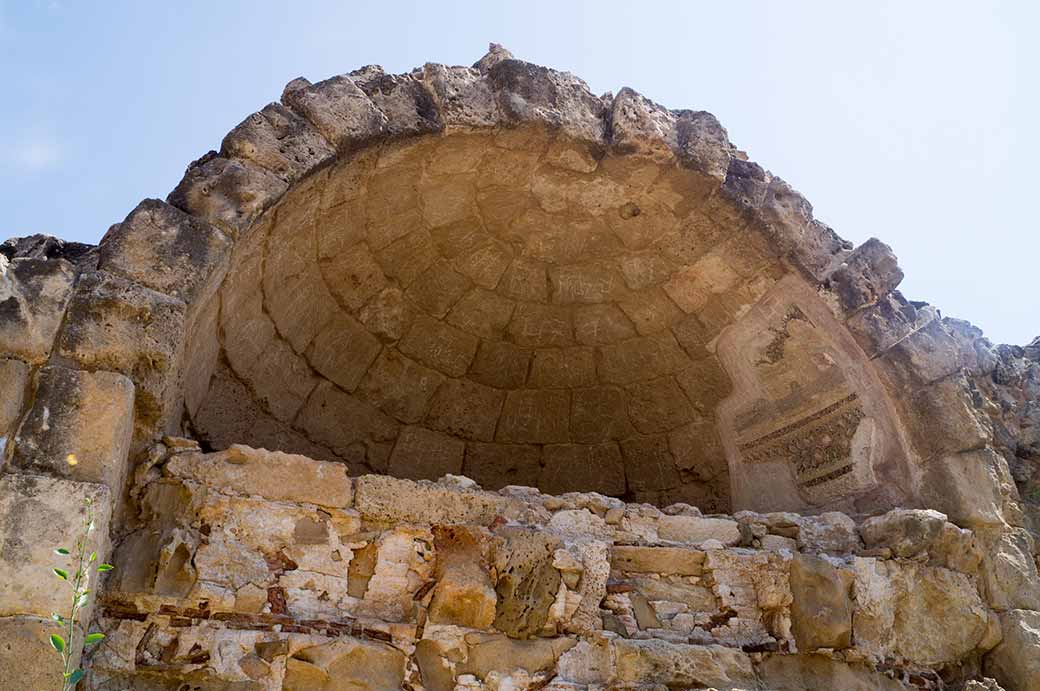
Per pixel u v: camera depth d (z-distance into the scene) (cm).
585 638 633
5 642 489
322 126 690
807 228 802
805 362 812
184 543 570
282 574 598
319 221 738
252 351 750
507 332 865
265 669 564
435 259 823
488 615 618
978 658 702
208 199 637
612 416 881
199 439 717
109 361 574
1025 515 772
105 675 532
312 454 805
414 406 860
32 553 509
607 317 859
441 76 735
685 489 866
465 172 769
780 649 664
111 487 544
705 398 861
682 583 680
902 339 776
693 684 629
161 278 605
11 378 558
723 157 774
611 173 777
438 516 648
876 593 691
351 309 813
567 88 766
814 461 805
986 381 809
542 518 680
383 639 599
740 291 825
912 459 759
